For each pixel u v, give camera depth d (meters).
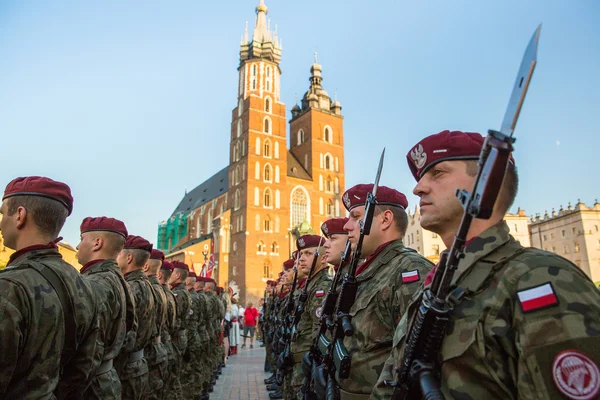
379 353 2.96
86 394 3.47
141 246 5.54
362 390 2.93
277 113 64.81
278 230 60.53
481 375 1.54
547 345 1.35
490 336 1.53
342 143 70.75
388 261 3.43
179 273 8.98
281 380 7.96
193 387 8.62
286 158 64.75
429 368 1.62
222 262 61.19
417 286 2.84
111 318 3.65
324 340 3.66
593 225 41.88
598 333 1.29
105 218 4.38
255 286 57.19
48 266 2.74
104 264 4.13
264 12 69.25
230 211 63.41
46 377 2.47
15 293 2.42
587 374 1.25
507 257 1.63
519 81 1.39
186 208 87.31
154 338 5.73
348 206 4.02
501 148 1.41
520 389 1.41
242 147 63.38
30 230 2.90
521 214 41.12
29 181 2.95
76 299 2.81
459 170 2.05
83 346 2.95
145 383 4.96
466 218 1.55
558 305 1.38
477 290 1.63
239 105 66.12
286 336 7.06
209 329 10.84
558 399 1.30
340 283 3.99
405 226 3.77
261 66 65.56
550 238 45.62
